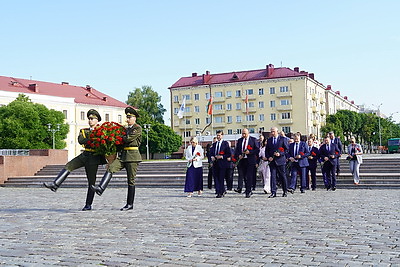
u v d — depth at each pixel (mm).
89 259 5641
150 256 5762
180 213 10289
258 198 14219
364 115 102438
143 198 14625
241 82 90000
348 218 9078
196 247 6309
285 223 8508
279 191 17172
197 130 92625
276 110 87625
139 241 6809
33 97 71562
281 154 14562
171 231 7711
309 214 9828
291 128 86562
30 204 13086
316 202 12594
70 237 7246
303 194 15641
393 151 77375
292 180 16109
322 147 17547
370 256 5594
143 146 83562
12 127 60000
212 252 5957
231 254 5824
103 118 83375
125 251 6086
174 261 5477
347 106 126562
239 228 7965
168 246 6398
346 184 18344
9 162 25109
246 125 89688
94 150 10586
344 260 5402
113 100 88062
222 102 91875
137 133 10672
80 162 10734
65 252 6074
